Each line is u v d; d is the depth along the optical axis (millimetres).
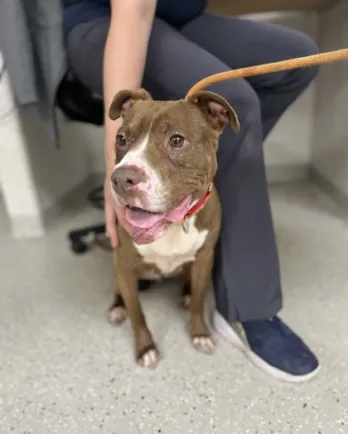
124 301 1690
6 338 1748
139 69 1422
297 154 2965
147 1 1399
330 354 1573
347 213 2502
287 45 1776
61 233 2490
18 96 1799
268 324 1597
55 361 1628
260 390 1457
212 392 1460
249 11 2428
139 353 1589
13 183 2363
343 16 2402
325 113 2705
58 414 1422
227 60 1834
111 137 1415
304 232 2336
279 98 1852
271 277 1562
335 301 1820
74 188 2805
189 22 1883
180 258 1519
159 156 1179
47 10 1681
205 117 1281
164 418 1382
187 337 1699
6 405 1466
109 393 1483
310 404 1396
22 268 2199
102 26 1663
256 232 1515
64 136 2678
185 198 1268
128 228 1359
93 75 1698
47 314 1867
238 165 1446
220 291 1617
